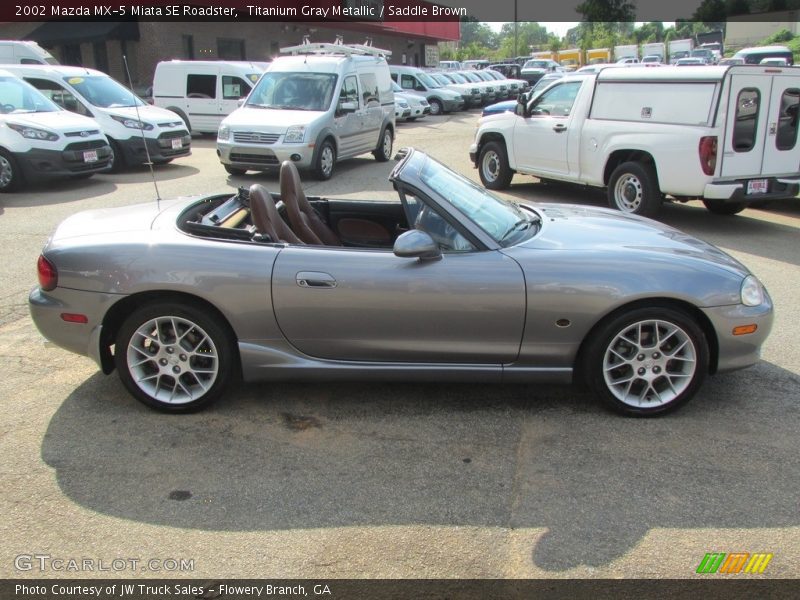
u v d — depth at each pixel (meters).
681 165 8.11
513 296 3.61
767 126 8.03
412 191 3.84
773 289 6.12
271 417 3.85
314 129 11.57
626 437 3.62
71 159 10.91
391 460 3.42
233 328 3.71
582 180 9.60
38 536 2.86
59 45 24.19
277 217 4.04
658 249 3.88
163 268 3.65
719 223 8.86
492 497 3.12
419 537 2.85
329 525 2.93
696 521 2.94
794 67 7.94
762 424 3.75
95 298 3.70
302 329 3.71
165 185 11.52
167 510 3.03
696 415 3.85
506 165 11.10
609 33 87.56
